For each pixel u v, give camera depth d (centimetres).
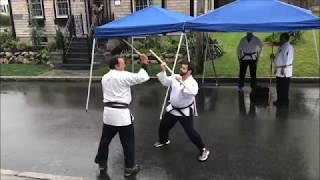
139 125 787
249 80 1168
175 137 695
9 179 538
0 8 2295
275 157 598
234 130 735
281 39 901
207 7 1570
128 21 832
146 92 1091
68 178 541
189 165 577
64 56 1531
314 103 919
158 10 849
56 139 721
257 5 812
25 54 1659
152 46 1556
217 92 1061
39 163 609
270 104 919
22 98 1081
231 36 1947
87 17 1791
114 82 513
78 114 893
